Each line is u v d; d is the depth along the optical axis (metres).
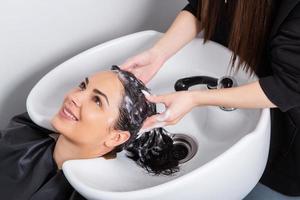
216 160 0.63
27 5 0.90
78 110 0.70
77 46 1.06
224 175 0.65
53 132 0.84
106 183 0.72
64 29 1.00
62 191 0.75
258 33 0.73
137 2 1.10
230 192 0.71
